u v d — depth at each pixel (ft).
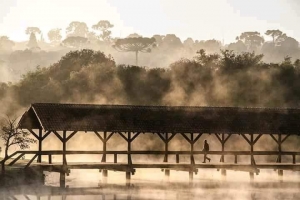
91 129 262.47
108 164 264.11
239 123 280.72
